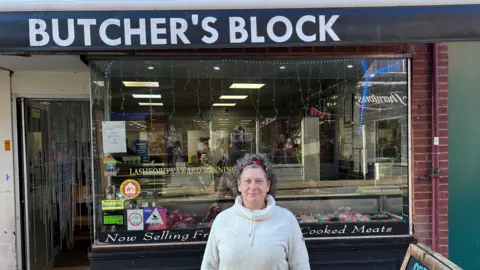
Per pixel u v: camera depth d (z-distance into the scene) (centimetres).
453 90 336
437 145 332
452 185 338
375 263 326
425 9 261
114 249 311
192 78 362
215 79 369
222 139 434
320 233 329
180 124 409
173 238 319
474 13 261
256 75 362
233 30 257
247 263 176
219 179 380
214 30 256
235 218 185
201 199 362
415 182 334
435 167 332
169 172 377
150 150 378
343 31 260
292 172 428
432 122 334
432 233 334
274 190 200
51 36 248
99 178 329
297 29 259
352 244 325
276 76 366
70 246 516
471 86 337
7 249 386
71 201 519
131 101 369
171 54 310
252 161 194
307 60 328
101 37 251
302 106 437
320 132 429
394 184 352
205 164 404
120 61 311
